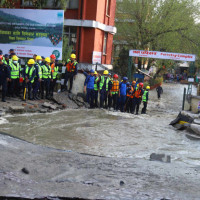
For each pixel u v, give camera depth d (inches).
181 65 2458.2
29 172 98.4
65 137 297.6
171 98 1106.7
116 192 84.9
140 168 124.8
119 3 1181.1
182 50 1107.3
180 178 112.0
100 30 836.0
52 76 539.8
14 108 401.7
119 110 627.8
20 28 611.2
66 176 100.9
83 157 139.4
